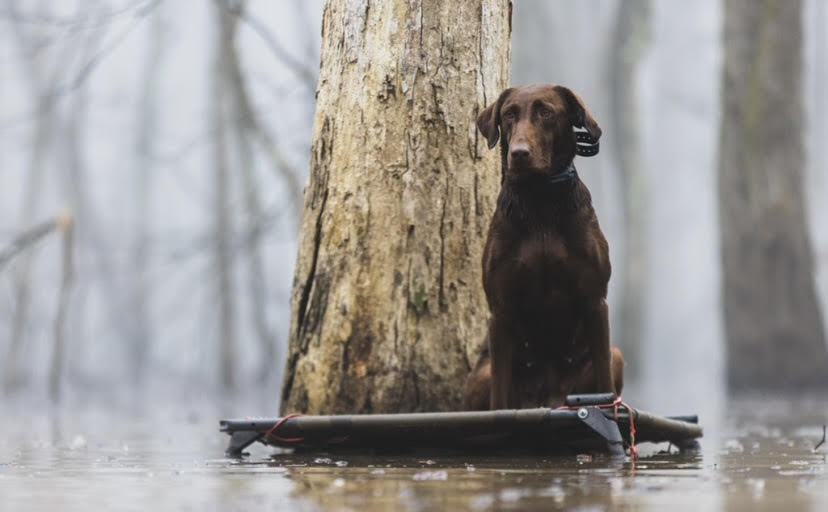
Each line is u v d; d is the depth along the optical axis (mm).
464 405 6270
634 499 3668
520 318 5922
